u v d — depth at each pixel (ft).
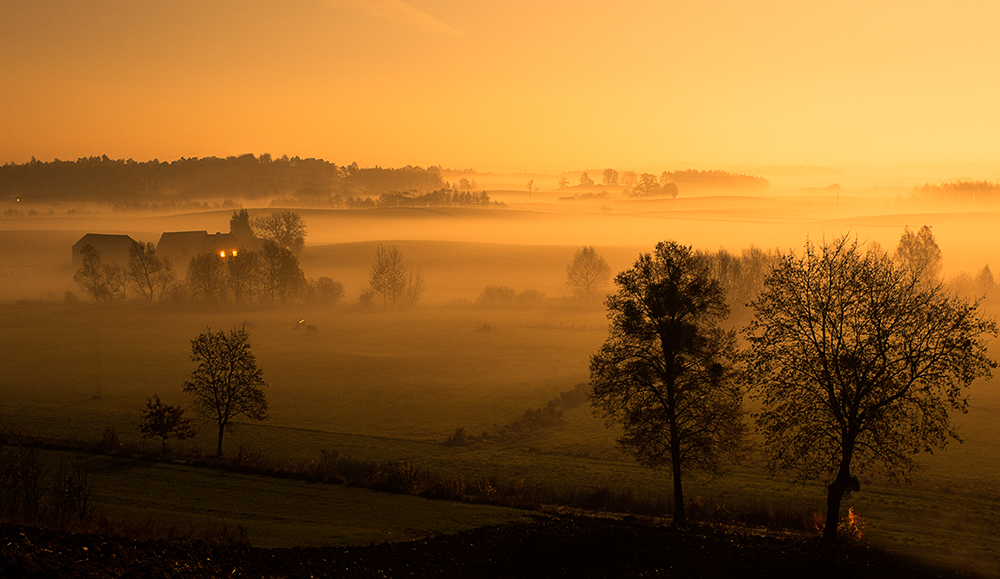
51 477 112.06
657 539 86.63
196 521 88.02
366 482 120.16
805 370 91.15
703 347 105.50
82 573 48.55
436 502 108.58
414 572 70.08
